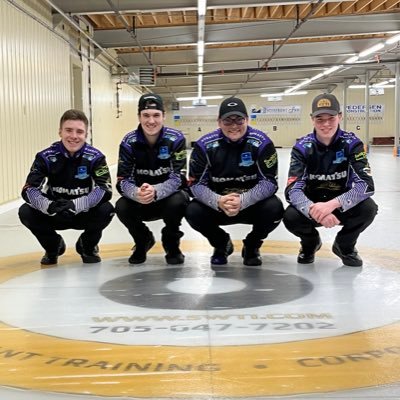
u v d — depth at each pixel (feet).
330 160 9.88
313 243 10.43
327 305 7.55
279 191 25.52
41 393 4.78
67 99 33.50
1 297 8.20
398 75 56.65
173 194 10.41
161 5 30.89
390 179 30.35
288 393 4.72
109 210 10.59
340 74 72.49
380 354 5.64
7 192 22.20
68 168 10.34
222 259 10.60
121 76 53.26
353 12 39.47
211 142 10.00
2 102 21.75
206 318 7.00
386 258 10.77
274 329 6.51
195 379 5.03
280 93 88.48
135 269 10.19
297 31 40.40
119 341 6.13
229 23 40.78
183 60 53.11
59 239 10.86
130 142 10.39
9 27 22.75
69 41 33.81
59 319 7.03
